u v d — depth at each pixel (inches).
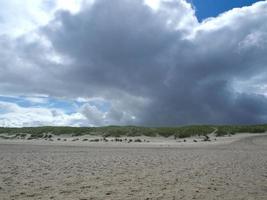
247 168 726.5
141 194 430.3
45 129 3223.4
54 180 530.9
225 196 426.0
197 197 417.7
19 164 761.0
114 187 475.2
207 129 3102.9
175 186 489.4
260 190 467.8
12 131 3280.0
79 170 655.8
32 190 447.8
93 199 397.4
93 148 1471.5
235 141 2182.6
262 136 2625.5
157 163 809.5
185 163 818.2
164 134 2874.0
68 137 2861.7
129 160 880.9
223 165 780.6
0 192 432.5
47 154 1076.5
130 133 2923.2
